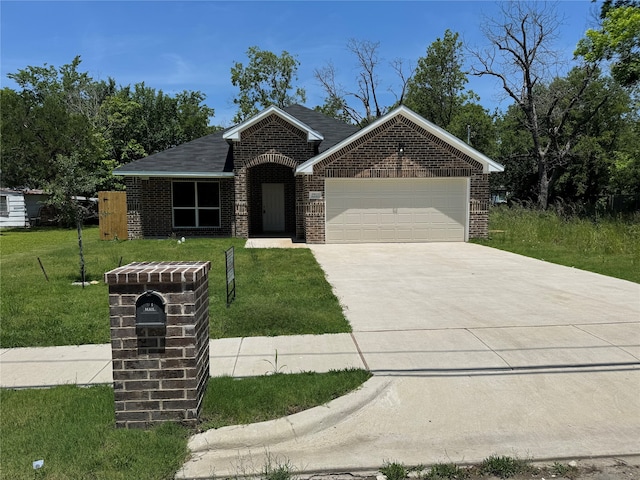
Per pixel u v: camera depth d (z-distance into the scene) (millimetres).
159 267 3936
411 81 42312
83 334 6062
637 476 3207
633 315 6797
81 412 3957
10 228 27062
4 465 3199
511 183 39750
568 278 9750
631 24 21641
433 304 7574
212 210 18609
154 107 35844
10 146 24578
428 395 4344
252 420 3828
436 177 15992
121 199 18031
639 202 24688
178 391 3729
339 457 3451
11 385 4582
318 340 5793
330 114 42250
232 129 17156
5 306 7391
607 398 4250
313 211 15789
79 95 36875
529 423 3859
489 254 13391
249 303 7355
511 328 6211
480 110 40406
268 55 43594
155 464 3234
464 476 3227
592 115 33188
